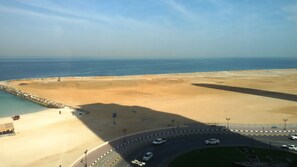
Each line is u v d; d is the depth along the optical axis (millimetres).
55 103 164875
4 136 101000
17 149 88562
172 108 147125
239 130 105125
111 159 79250
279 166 70688
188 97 181500
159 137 98188
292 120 119625
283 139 94188
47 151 86688
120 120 122688
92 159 79438
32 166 76188
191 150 85000
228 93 198000
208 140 91000
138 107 150125
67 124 116875
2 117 136750
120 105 156000
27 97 189750
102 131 106375
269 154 80688
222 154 81312
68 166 75500
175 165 74188
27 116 133125
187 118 125312
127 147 88750
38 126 114312
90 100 172500
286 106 149875
